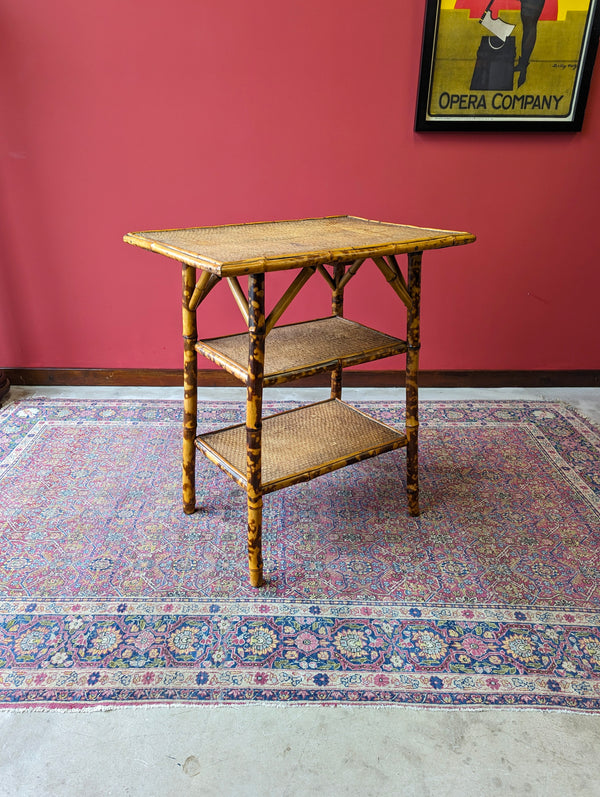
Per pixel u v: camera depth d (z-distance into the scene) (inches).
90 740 47.0
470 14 89.2
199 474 83.4
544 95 95.0
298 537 70.9
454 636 56.8
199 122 96.1
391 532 71.8
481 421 99.9
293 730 48.0
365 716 49.2
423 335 111.1
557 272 107.6
